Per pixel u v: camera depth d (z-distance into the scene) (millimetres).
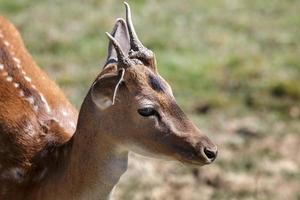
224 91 30141
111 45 15742
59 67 31266
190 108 28609
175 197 23547
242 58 32469
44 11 36188
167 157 15094
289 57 32969
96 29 34469
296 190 23938
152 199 23359
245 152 25844
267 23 36719
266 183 24203
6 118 16969
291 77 31188
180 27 35594
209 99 29031
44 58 31906
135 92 15047
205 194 23750
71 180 15977
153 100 15023
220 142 26438
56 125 17031
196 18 36750
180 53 33062
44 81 18219
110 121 15289
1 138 16859
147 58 15328
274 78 30844
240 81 30672
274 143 26500
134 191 23609
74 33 34000
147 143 15109
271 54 33469
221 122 27812
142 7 37438
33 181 16516
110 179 15719
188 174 24672
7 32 18781
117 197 23312
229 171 24750
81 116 15734
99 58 32156
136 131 15125
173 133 14984
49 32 33812
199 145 14922
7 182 16672
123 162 15664
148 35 34250
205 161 14969
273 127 27578
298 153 25953
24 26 34375
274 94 29812
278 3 39250
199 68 31469
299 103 29266
